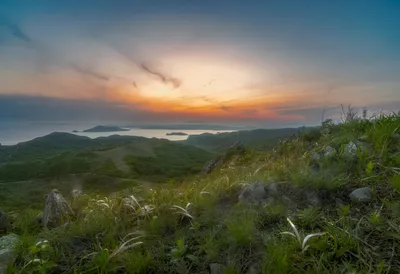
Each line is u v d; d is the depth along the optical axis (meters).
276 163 5.29
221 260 2.38
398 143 4.16
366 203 2.85
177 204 3.84
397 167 3.41
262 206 3.14
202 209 3.58
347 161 3.86
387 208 2.66
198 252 2.54
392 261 1.97
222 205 3.64
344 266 1.99
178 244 2.60
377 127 4.95
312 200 3.13
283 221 2.79
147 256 2.49
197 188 4.77
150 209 3.69
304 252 2.19
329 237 2.31
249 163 8.73
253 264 2.24
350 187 3.24
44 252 2.74
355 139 4.72
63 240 3.02
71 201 5.75
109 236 3.00
